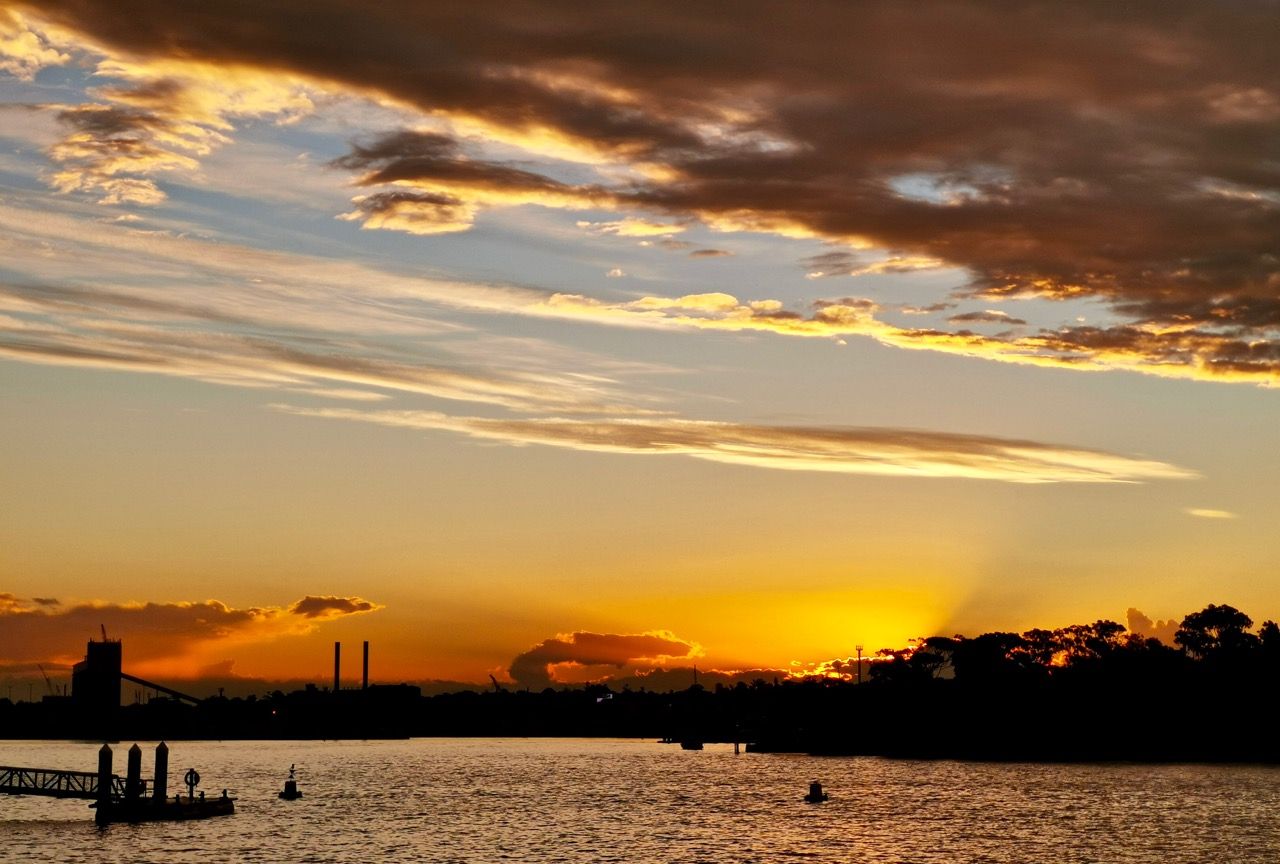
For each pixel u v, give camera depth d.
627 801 186.25
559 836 140.75
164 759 140.62
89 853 119.75
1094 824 146.12
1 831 133.00
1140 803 169.88
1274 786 196.50
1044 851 125.06
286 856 121.44
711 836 139.75
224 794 158.00
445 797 196.75
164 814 139.62
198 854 120.38
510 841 136.12
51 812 151.75
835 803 176.88
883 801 179.25
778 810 168.00
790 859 121.62
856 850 127.38
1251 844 127.75
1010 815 157.00
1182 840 131.25
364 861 120.25
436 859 122.31
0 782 141.75
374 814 165.25
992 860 119.88
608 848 130.38
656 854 125.75
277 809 172.12
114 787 142.75
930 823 149.62
